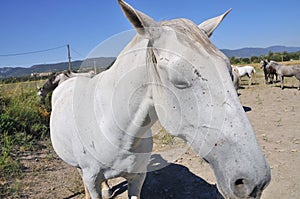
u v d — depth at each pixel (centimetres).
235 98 113
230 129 110
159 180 361
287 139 527
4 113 618
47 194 344
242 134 110
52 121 246
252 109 874
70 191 351
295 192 322
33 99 775
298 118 717
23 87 996
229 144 111
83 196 339
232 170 111
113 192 333
